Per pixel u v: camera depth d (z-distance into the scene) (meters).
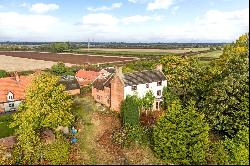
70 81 95.62
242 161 46.00
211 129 55.84
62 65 149.50
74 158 51.34
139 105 70.56
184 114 48.12
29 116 52.88
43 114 55.34
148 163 48.47
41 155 50.28
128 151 52.91
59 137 57.25
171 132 47.81
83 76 120.19
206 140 47.47
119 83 71.56
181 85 72.25
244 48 82.56
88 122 67.31
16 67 173.50
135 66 135.75
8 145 55.66
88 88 101.44
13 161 49.88
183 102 69.88
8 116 72.38
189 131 47.12
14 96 82.00
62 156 49.59
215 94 53.28
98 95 82.31
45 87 56.38
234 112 51.03
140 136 55.50
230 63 56.34
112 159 50.53
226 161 46.59
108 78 82.38
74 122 66.69
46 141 56.03
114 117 70.19
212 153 48.56
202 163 47.00
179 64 85.38
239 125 49.75
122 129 60.88
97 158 51.16
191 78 70.50
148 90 74.88
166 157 48.62
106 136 59.69
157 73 78.81
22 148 51.66
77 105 79.62
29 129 51.53
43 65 182.12
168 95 74.19
